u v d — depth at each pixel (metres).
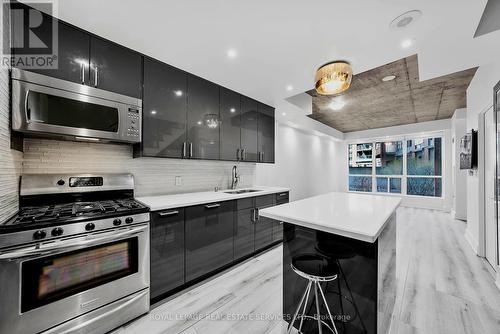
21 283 1.18
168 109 2.16
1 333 1.13
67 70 1.57
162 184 2.44
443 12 1.46
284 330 1.52
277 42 1.82
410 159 6.39
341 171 7.58
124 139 1.83
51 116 1.49
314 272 1.17
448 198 5.52
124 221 1.55
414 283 2.13
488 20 1.69
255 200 2.73
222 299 1.86
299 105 3.60
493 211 2.42
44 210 1.51
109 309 1.48
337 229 1.15
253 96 3.08
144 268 1.66
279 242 3.14
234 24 1.60
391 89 3.40
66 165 1.83
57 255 1.30
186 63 2.16
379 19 1.54
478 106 2.73
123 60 1.86
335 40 1.79
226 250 2.36
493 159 2.36
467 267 2.46
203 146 2.48
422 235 3.62
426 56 2.04
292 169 5.17
